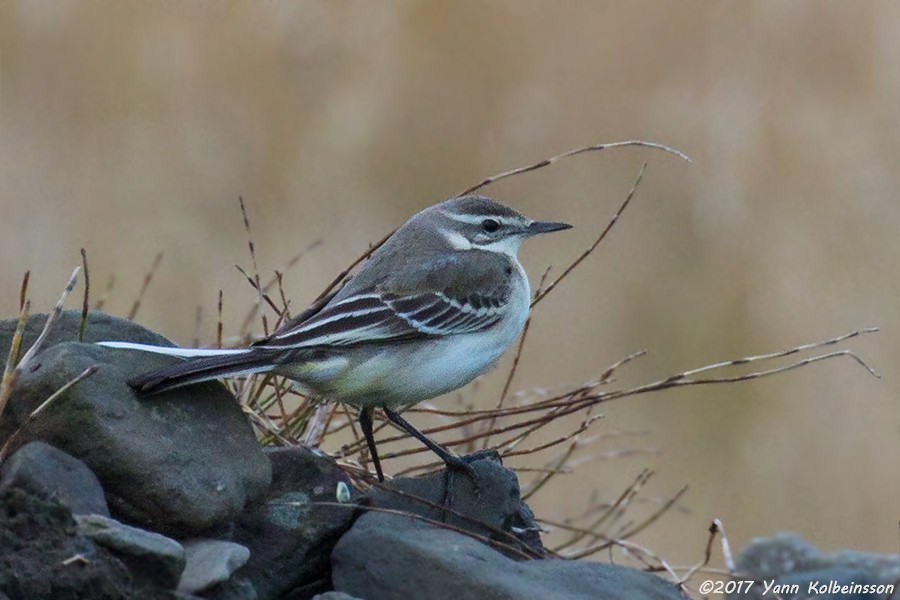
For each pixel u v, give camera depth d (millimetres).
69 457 6930
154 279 15844
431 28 19219
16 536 6531
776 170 18078
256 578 7539
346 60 18953
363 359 8461
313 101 18734
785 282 16875
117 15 18609
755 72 19000
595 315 16875
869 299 16531
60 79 18328
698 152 18438
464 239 9406
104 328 7844
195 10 18781
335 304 8547
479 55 19203
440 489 8352
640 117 18906
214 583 6836
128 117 18250
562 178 18797
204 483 7219
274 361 8070
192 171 17781
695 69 19312
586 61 19328
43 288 15680
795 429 15680
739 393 15992
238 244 16969
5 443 7156
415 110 18844
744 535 14781
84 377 7129
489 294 9016
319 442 9266
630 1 19516
